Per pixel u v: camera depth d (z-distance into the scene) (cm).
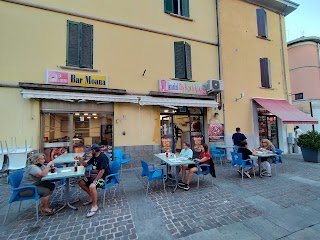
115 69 755
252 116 1027
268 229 313
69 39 693
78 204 424
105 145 738
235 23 1027
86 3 727
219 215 362
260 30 1099
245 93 1020
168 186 537
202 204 412
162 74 841
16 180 370
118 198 451
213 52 966
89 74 706
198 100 862
